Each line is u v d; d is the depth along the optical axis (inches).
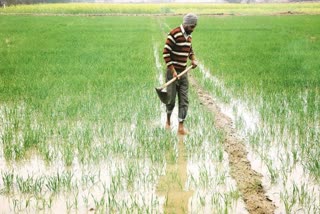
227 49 575.8
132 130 225.9
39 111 256.5
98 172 172.9
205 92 319.3
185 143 204.8
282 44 629.0
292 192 152.9
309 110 248.8
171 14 1764.3
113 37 769.6
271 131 218.7
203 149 196.7
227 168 176.4
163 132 217.0
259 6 2502.5
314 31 870.4
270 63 438.9
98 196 151.5
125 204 141.3
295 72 379.9
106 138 212.8
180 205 144.3
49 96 290.8
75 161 184.9
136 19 1411.2
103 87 317.7
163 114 257.8
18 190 155.5
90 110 257.8
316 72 377.4
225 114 259.0
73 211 140.5
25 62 456.4
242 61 457.4
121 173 169.8
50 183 160.9
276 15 1644.9
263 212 139.2
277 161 182.7
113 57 492.7
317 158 180.2
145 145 200.7
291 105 264.4
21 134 218.8
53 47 609.3
